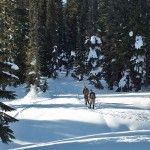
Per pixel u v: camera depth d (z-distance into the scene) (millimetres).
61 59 121312
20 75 91500
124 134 42844
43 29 106500
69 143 36594
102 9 104375
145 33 96625
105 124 54219
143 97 73312
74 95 83438
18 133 51594
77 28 121062
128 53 96688
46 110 59562
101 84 99688
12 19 88562
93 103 60094
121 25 97562
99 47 102438
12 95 33781
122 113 58156
